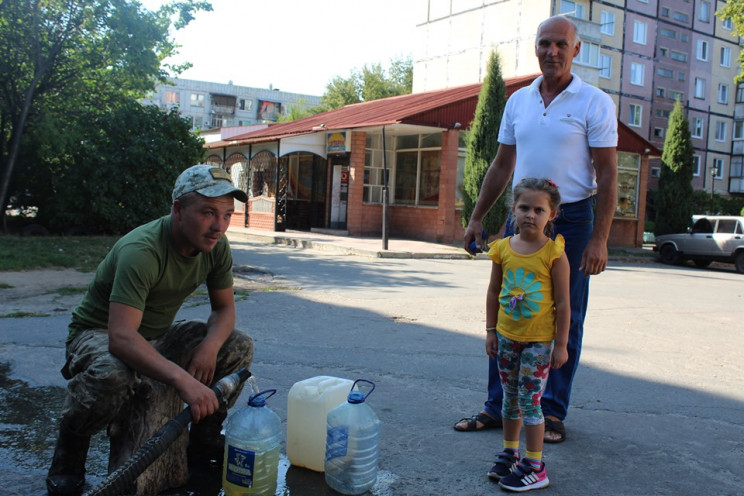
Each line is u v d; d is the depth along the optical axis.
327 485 2.86
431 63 37.09
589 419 3.97
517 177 3.70
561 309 2.93
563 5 31.78
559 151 3.55
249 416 2.70
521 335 2.96
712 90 45.66
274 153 21.59
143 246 2.59
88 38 16.56
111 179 15.49
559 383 3.60
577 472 3.13
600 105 3.53
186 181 2.58
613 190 3.45
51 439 3.26
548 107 3.60
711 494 2.91
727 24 46.00
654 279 13.81
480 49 34.03
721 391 4.71
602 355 5.81
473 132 17.20
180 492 2.76
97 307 2.76
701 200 39.84
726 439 3.67
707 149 45.94
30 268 9.60
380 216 21.77
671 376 5.11
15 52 15.46
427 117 18.77
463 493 2.84
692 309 9.11
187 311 6.86
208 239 2.62
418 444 3.41
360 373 4.75
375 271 11.84
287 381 4.44
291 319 6.70
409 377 4.71
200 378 2.79
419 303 8.23
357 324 6.61
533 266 2.97
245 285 9.04
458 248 17.42
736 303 10.12
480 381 4.68
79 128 15.41
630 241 24.39
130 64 16.73
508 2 32.53
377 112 21.84
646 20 41.38
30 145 15.58
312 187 23.16
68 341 2.82
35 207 16.77
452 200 19.69
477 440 3.51
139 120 16.06
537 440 2.93
